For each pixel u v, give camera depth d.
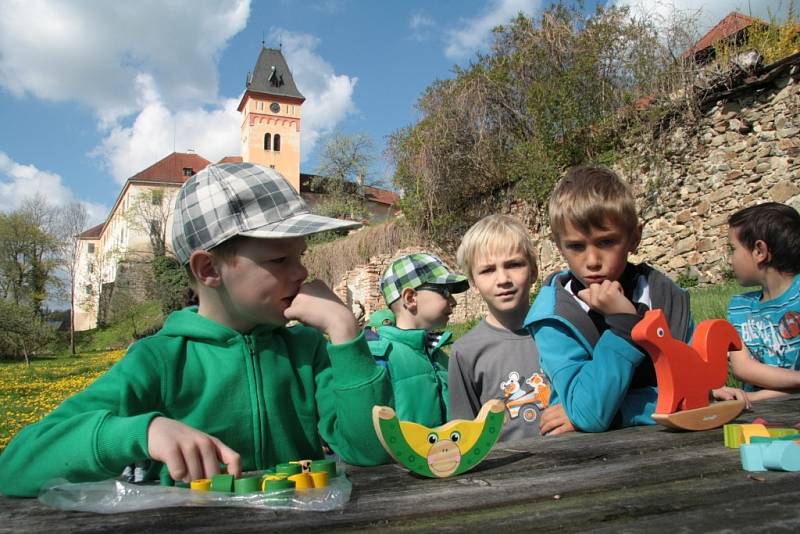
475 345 2.57
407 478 0.99
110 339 39.19
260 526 0.73
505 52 13.16
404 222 16.91
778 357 2.69
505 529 0.69
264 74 61.59
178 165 61.84
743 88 8.97
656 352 1.29
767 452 0.92
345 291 19.97
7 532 0.75
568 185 1.83
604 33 11.37
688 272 9.77
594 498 0.81
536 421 2.40
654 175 10.40
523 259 2.51
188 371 1.44
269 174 1.53
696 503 0.77
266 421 1.48
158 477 1.37
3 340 26.53
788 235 2.64
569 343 1.73
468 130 13.84
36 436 1.11
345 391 1.33
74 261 42.34
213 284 1.46
